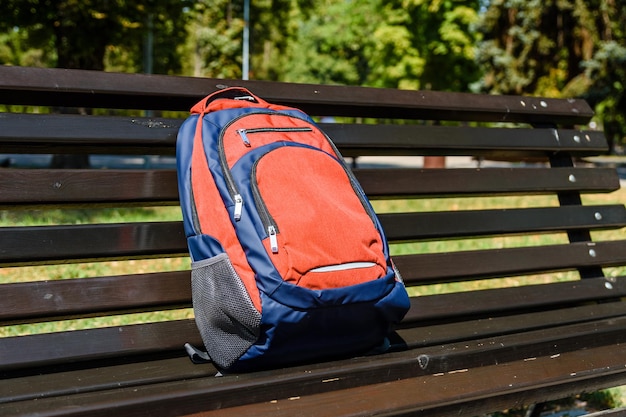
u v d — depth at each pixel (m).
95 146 2.26
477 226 2.83
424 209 10.20
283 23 30.72
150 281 2.21
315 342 1.96
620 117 28.70
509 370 2.17
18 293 2.01
